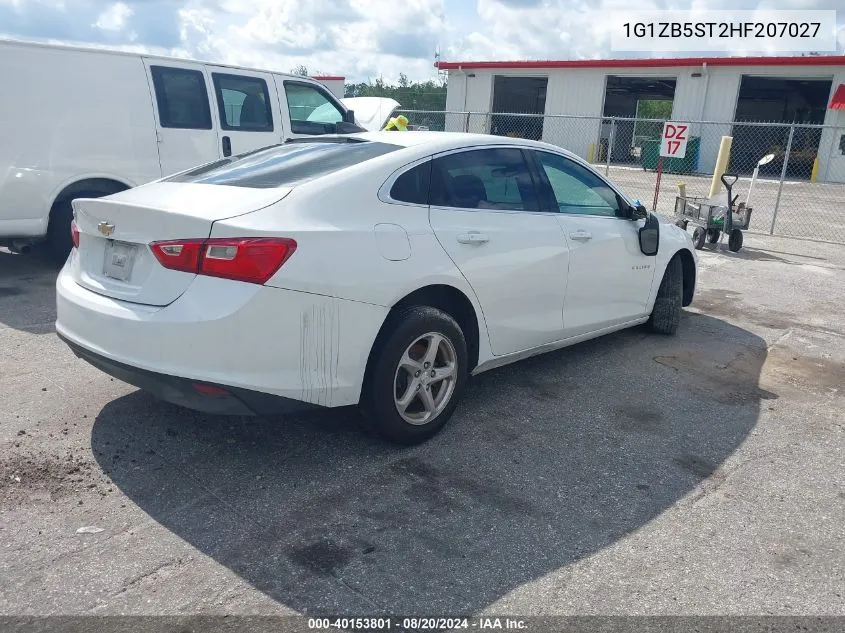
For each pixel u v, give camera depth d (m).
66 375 4.57
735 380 5.09
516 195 4.39
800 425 4.34
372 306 3.40
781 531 3.16
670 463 3.77
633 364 5.31
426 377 3.74
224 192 3.49
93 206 3.49
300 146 4.24
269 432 3.89
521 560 2.87
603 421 4.26
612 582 2.76
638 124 35.66
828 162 27.03
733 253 10.73
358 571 2.76
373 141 4.09
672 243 5.81
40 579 2.63
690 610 2.62
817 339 6.23
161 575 2.69
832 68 26.84
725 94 28.75
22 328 5.51
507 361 4.43
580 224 4.76
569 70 32.03
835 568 2.91
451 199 3.95
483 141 4.27
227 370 3.05
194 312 3.03
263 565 2.77
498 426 4.12
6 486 3.23
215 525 3.02
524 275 4.26
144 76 7.32
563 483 3.50
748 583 2.79
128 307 3.23
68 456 3.53
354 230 3.39
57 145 6.77
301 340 3.20
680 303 6.00
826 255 10.92
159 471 3.44
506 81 35.47
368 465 3.58
